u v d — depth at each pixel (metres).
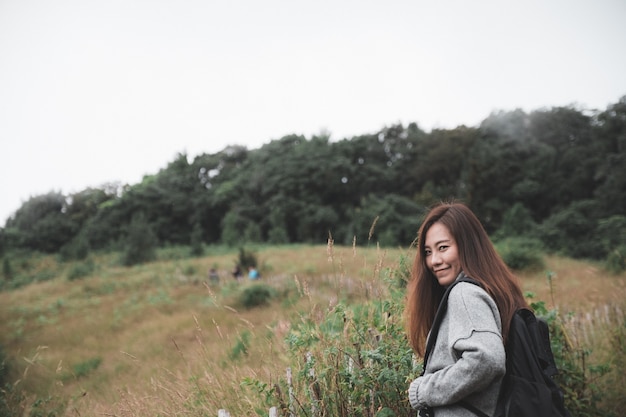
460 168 55.53
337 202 56.81
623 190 32.06
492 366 1.27
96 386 5.99
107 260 36.62
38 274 34.22
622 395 3.17
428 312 1.81
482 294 1.44
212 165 73.88
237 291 12.88
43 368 6.98
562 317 3.62
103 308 15.79
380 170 58.31
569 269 14.86
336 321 2.76
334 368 2.29
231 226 44.28
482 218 37.16
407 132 65.88
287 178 55.62
